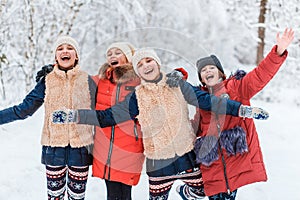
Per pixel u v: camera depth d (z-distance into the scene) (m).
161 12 11.02
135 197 3.46
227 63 13.46
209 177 2.64
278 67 2.57
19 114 2.71
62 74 2.66
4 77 6.98
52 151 2.70
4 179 3.56
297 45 8.05
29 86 6.76
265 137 5.58
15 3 6.65
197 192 2.77
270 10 8.51
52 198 2.80
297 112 7.38
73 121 2.45
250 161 2.62
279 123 6.41
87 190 3.55
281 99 9.20
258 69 2.60
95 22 9.51
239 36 13.45
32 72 6.80
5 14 6.56
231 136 2.60
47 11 7.20
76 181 2.76
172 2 10.97
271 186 3.65
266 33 9.05
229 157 2.61
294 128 6.11
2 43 6.63
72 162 2.69
